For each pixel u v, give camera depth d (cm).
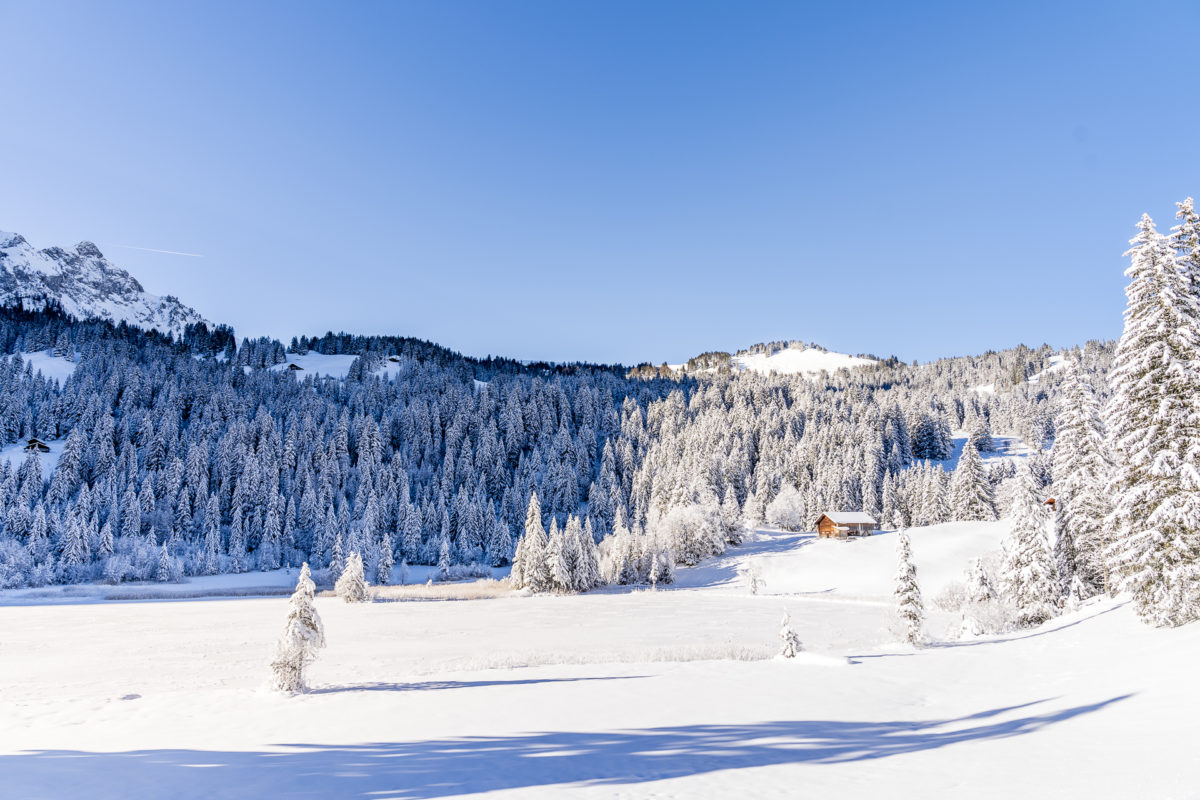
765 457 15612
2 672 3375
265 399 18000
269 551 11062
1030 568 4119
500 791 1166
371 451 15412
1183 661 1900
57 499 10962
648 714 1881
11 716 2053
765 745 1495
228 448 13000
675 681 2461
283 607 6831
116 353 19388
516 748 1518
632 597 7625
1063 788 996
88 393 14888
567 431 16875
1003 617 4234
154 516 10938
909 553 3700
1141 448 2700
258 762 1427
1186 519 2470
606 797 1102
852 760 1331
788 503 11875
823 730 1650
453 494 14175
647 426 19488
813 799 1047
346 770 1349
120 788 1241
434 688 2428
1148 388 2698
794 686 2305
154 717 1986
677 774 1255
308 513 11950
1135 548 2631
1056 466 4522
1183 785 934
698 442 15862
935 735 1548
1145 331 2739
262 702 2186
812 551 8975
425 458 16012
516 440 17638
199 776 1318
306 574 2500
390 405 18850
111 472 11594
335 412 17175
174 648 4216
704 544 9575
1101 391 16562
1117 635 2633
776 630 4884
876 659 3009
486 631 5012
